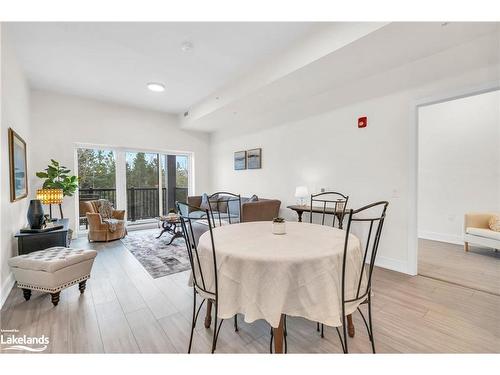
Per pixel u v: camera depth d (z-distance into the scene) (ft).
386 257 9.64
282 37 8.70
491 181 12.54
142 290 7.82
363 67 9.01
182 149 19.75
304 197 12.67
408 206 8.98
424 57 8.30
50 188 11.55
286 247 4.50
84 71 11.35
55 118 14.20
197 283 4.97
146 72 11.49
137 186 18.02
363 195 10.36
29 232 8.58
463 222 13.35
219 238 5.20
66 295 7.44
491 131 12.53
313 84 10.58
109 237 13.80
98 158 16.34
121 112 16.71
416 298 7.18
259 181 16.17
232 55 9.94
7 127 8.04
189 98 15.38
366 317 6.21
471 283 8.21
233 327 5.88
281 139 14.37
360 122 10.36
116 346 5.15
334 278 4.05
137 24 7.91
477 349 5.03
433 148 14.58
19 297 7.30
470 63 7.41
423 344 5.17
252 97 12.16
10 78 8.64
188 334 5.57
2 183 7.32
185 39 8.77
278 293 3.89
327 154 11.79
